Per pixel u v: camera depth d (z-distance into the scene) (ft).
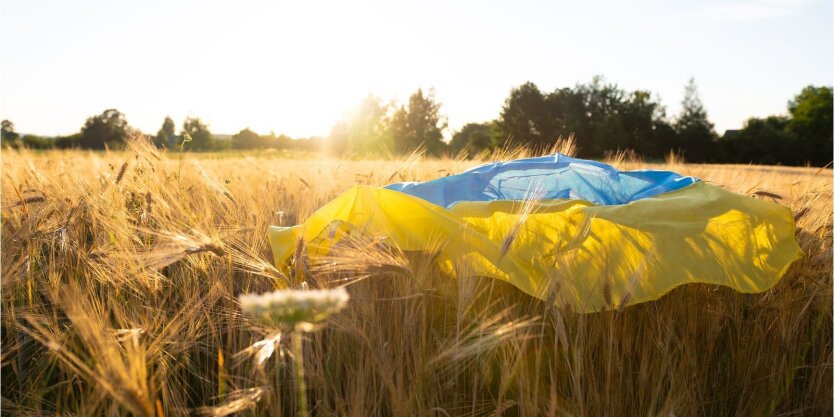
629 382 7.81
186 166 17.70
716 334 8.55
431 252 7.90
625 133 155.53
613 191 11.93
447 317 8.05
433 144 159.74
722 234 9.20
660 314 8.57
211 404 7.71
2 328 8.32
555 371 7.36
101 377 5.71
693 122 161.68
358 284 7.88
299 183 16.20
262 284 8.91
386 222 8.84
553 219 9.23
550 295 7.01
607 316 8.06
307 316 4.15
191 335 7.58
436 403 6.95
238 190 14.07
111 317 8.23
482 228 9.37
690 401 7.77
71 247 9.28
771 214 9.32
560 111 161.79
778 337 8.59
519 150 16.22
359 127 152.66
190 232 9.48
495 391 7.63
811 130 161.17
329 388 7.47
